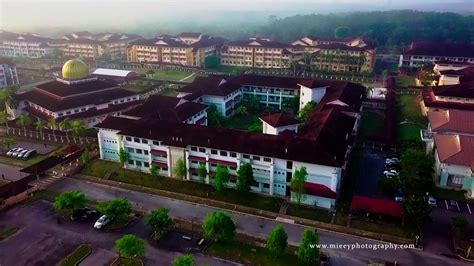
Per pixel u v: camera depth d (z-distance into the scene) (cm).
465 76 16688
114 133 11000
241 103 16075
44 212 9000
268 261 7325
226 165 9631
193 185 9944
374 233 8075
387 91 17750
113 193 9881
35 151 12119
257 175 9525
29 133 13662
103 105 14975
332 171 8725
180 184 10031
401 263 7219
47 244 7862
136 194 9825
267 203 9175
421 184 9362
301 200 9100
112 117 11362
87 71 15975
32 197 9625
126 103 15662
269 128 11300
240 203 9262
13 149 12238
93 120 14275
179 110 12656
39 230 8319
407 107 16000
